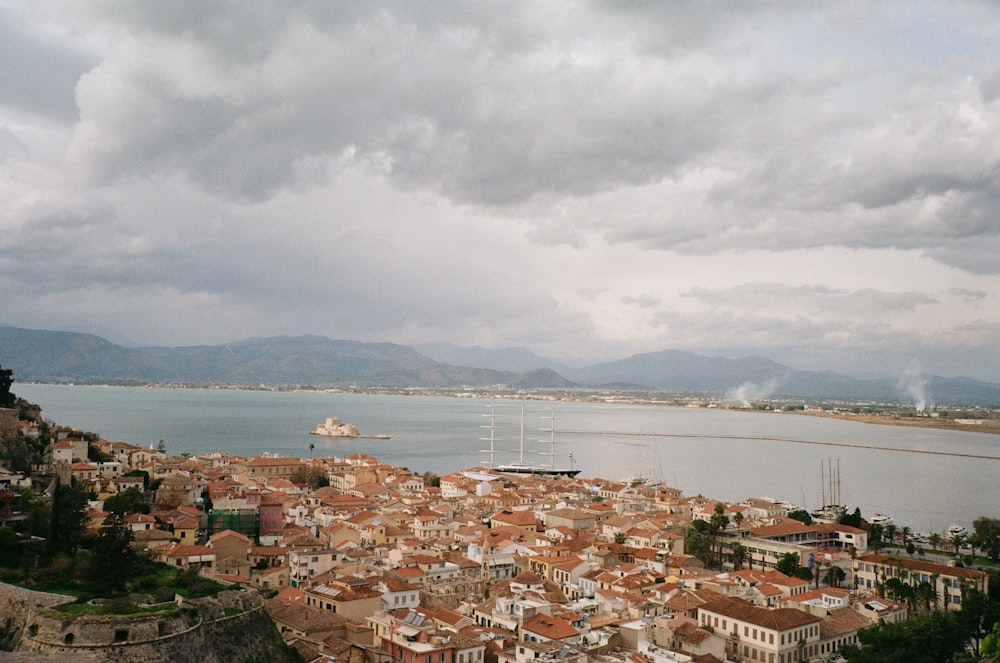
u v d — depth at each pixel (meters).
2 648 116.88
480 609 179.88
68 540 152.75
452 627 163.38
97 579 133.38
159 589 133.50
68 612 119.50
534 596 187.75
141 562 152.38
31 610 121.50
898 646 159.25
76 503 171.12
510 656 151.25
